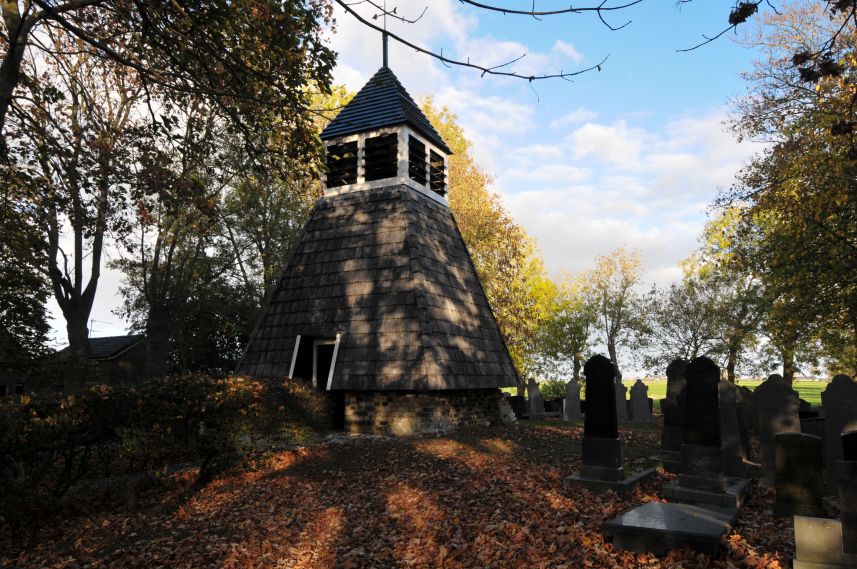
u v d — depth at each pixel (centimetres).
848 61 1458
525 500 818
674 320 2953
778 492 734
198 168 2036
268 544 690
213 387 955
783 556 569
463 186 3241
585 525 693
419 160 1848
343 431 1519
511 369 1788
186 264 2800
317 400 1218
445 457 1130
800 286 1805
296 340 1586
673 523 616
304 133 947
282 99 877
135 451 817
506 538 666
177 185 1390
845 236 1675
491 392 1777
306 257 1750
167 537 733
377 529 732
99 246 2231
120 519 816
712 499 767
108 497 936
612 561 575
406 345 1458
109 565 651
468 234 3145
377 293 1571
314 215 1823
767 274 1973
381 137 1798
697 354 2894
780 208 1794
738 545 598
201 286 2875
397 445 1266
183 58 910
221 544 694
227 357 3294
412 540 677
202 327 3077
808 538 520
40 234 1795
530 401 2264
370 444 1288
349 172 1838
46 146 1213
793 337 2030
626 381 7512
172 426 879
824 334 2100
